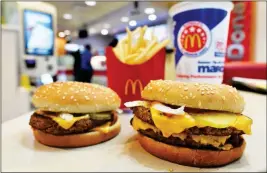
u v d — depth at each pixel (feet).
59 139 2.59
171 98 2.32
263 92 5.82
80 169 2.07
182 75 3.69
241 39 10.11
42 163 2.21
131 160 2.27
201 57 3.50
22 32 10.89
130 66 3.67
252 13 9.98
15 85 8.07
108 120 2.99
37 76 11.70
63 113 2.70
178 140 2.20
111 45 4.08
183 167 2.13
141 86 3.68
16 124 3.49
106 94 3.02
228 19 3.55
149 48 3.57
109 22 31.22
